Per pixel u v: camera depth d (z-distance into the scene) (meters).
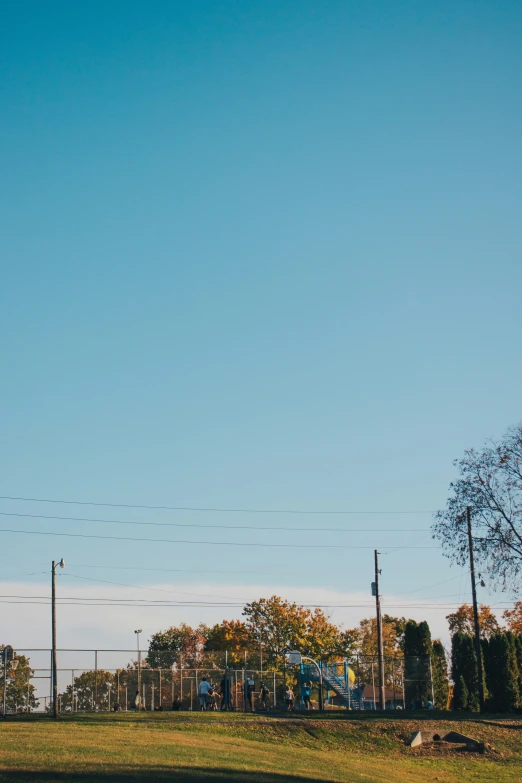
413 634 70.00
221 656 81.56
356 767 37.09
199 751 34.19
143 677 59.25
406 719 48.59
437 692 71.50
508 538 55.75
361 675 77.06
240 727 43.62
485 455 57.41
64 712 53.03
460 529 57.53
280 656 95.19
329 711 52.81
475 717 51.38
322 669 72.38
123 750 32.44
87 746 32.62
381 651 66.94
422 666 68.19
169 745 34.91
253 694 60.91
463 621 102.38
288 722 45.38
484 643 66.69
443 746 44.91
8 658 53.31
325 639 98.12
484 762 43.00
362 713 51.78
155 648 119.00
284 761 35.19
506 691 62.66
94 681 56.97
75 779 26.25
